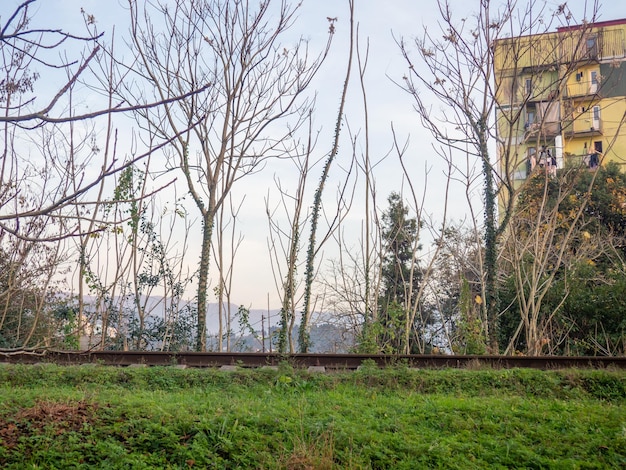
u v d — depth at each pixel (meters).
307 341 19.66
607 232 29.14
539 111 24.36
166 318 21.75
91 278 20.38
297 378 12.59
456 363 14.31
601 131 35.88
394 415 9.65
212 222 20.08
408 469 7.88
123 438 8.13
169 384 12.42
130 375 12.63
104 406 8.97
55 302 20.72
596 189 30.64
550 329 22.05
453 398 10.99
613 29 35.56
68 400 9.39
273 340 19.62
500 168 22.75
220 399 10.30
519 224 26.55
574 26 21.39
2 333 19.62
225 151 20.70
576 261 23.31
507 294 23.33
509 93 25.50
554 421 9.46
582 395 12.00
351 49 21.67
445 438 8.66
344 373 13.02
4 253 12.32
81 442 7.88
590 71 35.88
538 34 21.55
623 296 21.33
